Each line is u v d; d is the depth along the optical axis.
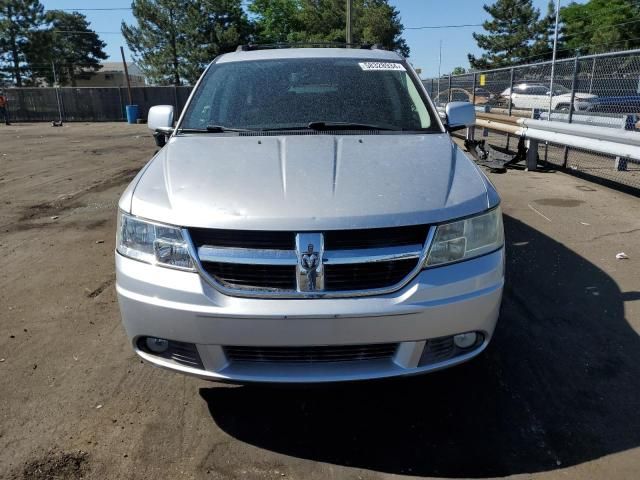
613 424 2.63
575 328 3.56
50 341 3.52
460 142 14.23
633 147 6.63
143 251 2.46
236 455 2.47
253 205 2.39
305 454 2.48
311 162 2.76
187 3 44.75
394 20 55.56
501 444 2.52
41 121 32.59
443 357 2.47
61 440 2.57
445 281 2.35
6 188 8.64
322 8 54.81
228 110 3.57
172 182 2.65
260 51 4.26
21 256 5.18
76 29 76.94
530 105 10.81
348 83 3.73
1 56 54.94
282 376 2.36
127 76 32.19
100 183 9.02
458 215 2.43
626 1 52.91
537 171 9.24
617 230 5.62
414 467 2.38
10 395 2.93
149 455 2.47
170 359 2.51
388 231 2.34
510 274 4.48
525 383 2.98
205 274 2.33
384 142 3.09
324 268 2.28
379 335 2.30
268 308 2.26
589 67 8.74
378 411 2.78
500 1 52.81
